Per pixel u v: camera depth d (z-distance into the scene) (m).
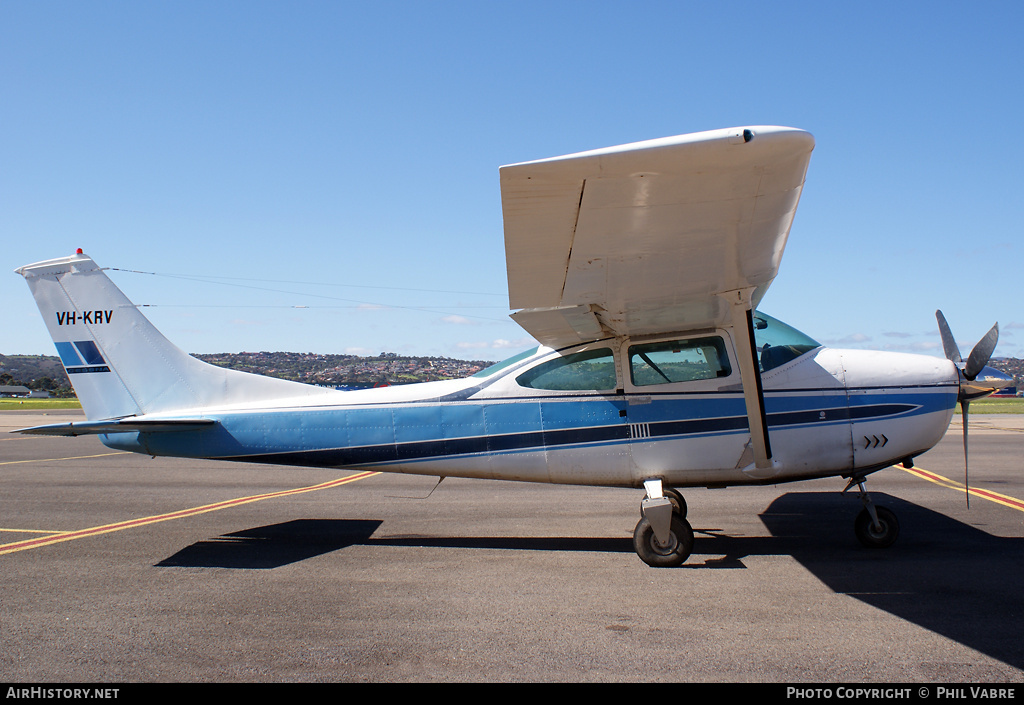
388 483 9.54
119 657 3.22
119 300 6.41
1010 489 8.11
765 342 5.38
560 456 5.50
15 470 11.02
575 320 5.08
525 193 3.17
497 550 5.43
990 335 5.12
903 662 3.05
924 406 5.18
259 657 3.21
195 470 11.09
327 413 5.91
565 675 2.96
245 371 6.34
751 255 3.99
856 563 4.81
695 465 5.27
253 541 5.81
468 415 5.68
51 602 4.09
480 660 3.14
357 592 4.26
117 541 5.81
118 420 5.97
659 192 3.21
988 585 4.20
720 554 5.17
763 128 2.94
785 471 5.22
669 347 5.41
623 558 5.12
